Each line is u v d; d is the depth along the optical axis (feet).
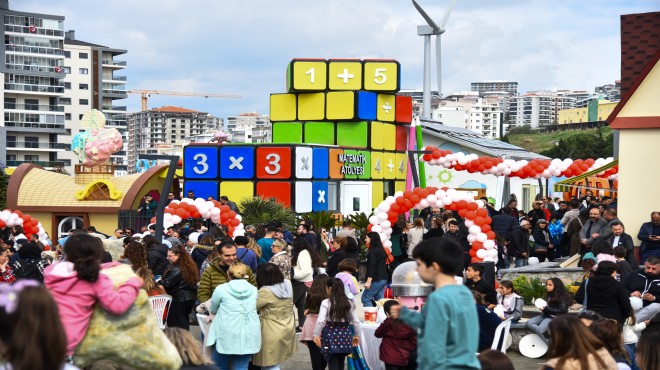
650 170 57.52
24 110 363.56
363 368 36.52
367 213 117.08
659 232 53.26
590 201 81.66
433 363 18.45
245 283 33.22
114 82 440.86
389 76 119.14
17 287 14.90
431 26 187.11
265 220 83.87
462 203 64.18
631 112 57.67
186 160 105.09
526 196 155.02
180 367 22.77
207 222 78.28
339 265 43.42
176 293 39.68
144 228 67.97
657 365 22.35
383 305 36.24
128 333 21.49
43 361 14.42
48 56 375.66
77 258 20.97
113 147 108.68
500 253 69.15
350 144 117.80
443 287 18.98
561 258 69.62
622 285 36.86
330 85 118.32
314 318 36.52
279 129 120.37
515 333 43.14
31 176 108.58
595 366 21.20
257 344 32.99
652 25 82.12
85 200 104.53
